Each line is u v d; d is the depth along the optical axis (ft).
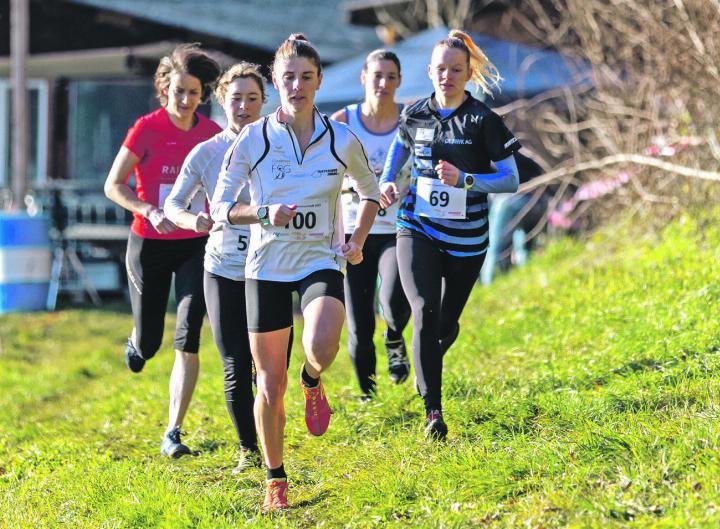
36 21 171.94
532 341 70.49
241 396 52.85
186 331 57.77
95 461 58.75
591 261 95.40
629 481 40.27
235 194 45.21
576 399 51.96
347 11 170.81
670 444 42.88
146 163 59.26
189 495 48.75
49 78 164.04
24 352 110.22
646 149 96.58
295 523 44.27
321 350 43.21
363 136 62.49
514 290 98.73
